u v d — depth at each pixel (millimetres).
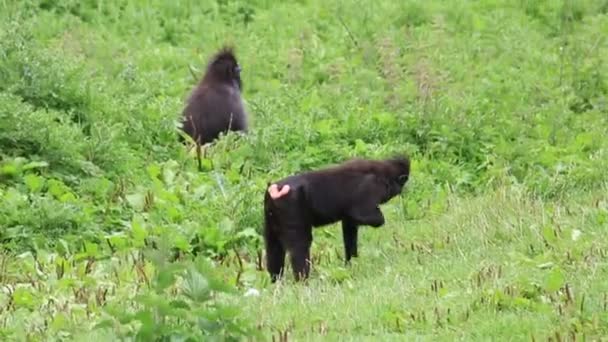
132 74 43375
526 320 21203
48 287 25969
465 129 38625
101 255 29438
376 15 52438
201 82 40750
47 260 28672
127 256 28562
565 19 52156
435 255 27266
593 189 33500
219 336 18125
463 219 30125
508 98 43000
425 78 40625
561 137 39594
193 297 18375
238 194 31969
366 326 21703
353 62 47219
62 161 33781
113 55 47594
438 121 38906
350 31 51031
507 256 25812
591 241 25578
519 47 48969
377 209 26906
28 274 27672
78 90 37031
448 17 52562
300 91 44562
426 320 21766
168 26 51844
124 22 51781
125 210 32188
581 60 46281
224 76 40750
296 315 22484
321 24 52125
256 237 30312
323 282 25766
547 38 51625
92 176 33875
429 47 47438
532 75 45719
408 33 48781
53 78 36875
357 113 40156
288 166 36219
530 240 26672
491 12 53531
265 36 51250
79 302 24484
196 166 36188
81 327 22484
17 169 32906
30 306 24703
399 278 25141
